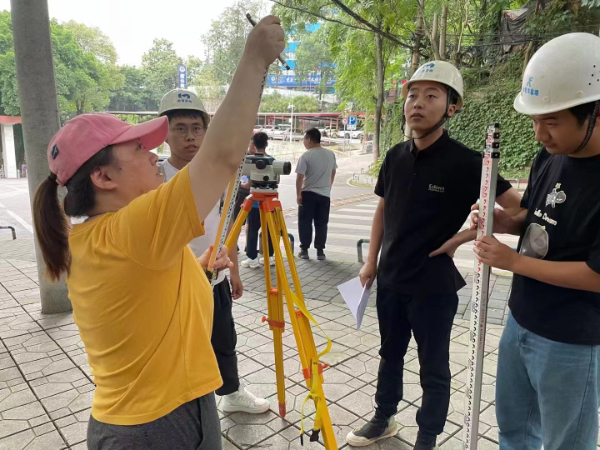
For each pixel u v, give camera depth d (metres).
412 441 2.43
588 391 1.50
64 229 1.23
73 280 1.19
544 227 1.54
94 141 1.10
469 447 1.67
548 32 11.02
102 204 1.17
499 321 3.97
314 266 5.96
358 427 2.53
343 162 29.73
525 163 14.09
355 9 9.44
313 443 2.39
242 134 1.05
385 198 2.26
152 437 1.17
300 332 1.91
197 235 1.04
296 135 45.91
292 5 7.52
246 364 3.26
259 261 6.14
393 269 2.17
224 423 2.57
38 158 3.97
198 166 1.03
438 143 2.04
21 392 2.89
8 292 4.84
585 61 1.31
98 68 31.05
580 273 1.38
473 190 1.99
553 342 1.52
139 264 1.07
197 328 1.25
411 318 2.16
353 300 2.40
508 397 1.80
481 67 15.23
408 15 7.93
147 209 1.03
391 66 19.56
